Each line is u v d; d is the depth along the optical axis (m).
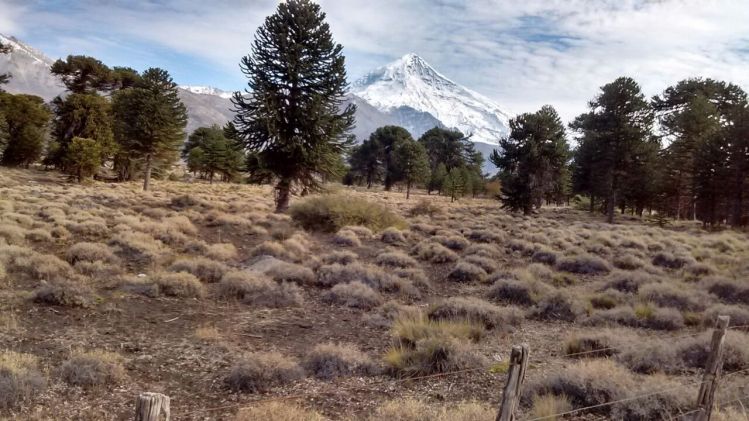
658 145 44.56
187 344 7.82
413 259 16.55
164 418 2.57
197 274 12.55
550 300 10.75
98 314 8.93
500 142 43.62
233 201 33.53
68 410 5.25
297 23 25.38
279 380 6.48
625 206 58.03
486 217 34.84
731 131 36.38
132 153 43.62
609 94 41.81
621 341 7.73
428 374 6.87
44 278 11.04
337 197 25.30
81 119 48.56
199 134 79.62
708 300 10.90
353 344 8.36
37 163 58.25
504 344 8.43
